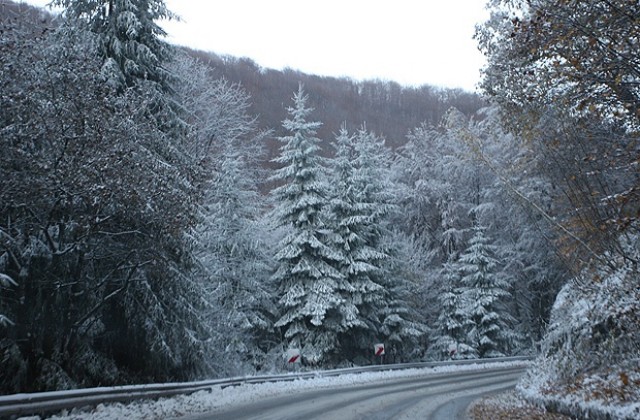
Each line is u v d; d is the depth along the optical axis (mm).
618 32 10219
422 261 42750
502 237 44594
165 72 19203
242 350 27469
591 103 11328
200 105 33469
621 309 13938
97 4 18141
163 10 19203
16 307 12891
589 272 16625
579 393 12609
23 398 9688
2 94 11805
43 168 12039
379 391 20828
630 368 12156
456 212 46500
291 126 33219
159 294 16984
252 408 14633
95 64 14125
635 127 11172
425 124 54875
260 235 30578
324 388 22172
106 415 11375
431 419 12953
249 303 29234
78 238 13461
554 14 10945
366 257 33562
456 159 46438
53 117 12539
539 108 14023
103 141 13078
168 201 13969
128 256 14383
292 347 30500
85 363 14406
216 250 29188
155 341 15703
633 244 14914
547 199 28688
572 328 16766
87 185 12367
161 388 14594
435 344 39031
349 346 34156
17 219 12992
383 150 55062
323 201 31891
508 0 13953
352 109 90562
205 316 22328
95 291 15008
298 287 31266
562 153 13875
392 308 35094
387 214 36781
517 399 17328
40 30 14094
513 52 13703
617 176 12758
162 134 16812
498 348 40406
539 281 40688
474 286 41312
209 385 17797
